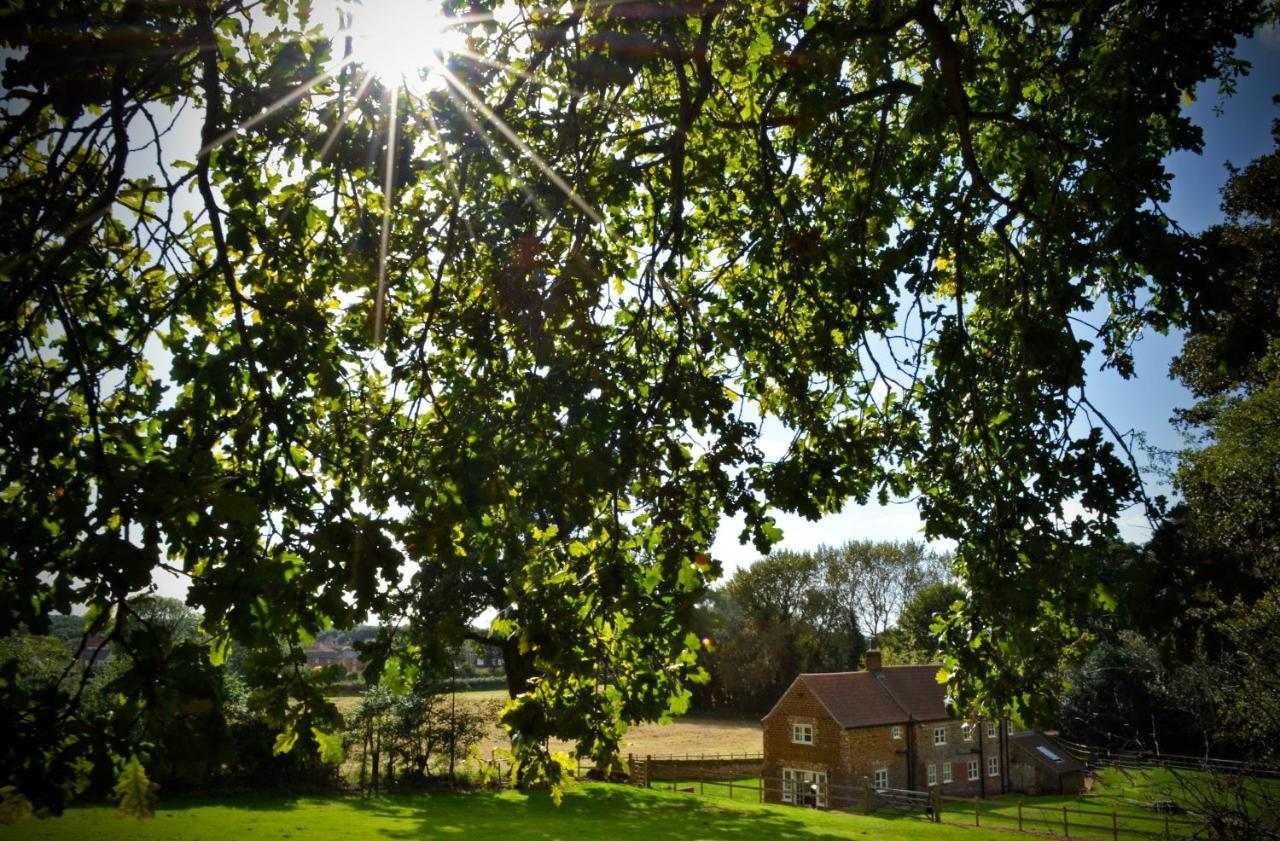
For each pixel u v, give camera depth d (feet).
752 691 238.27
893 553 244.63
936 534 32.12
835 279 30.94
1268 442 58.49
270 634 13.48
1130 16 24.82
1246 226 78.13
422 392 24.72
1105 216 27.99
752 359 33.32
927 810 109.91
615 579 21.80
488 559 23.24
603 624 24.21
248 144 21.93
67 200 18.45
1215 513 54.13
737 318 31.24
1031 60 31.65
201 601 12.19
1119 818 96.27
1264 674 48.65
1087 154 26.02
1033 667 30.40
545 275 25.50
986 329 36.86
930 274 32.63
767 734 141.59
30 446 15.67
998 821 99.96
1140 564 18.95
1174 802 50.57
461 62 24.35
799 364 33.83
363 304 27.09
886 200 35.06
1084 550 24.32
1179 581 18.43
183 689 11.11
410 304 30.66
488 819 89.30
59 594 11.66
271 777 99.40
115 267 22.91
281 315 19.80
